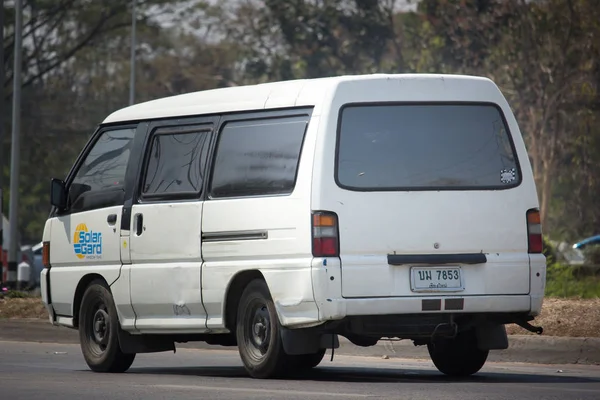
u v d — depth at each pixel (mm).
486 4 115375
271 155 23844
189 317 25328
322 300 22516
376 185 23016
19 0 68812
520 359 29516
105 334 27297
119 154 27359
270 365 23656
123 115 27672
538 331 24188
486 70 116625
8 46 130500
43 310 41062
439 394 20703
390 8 131375
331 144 22938
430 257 23094
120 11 131625
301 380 23812
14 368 28016
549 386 22781
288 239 23094
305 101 23531
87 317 27719
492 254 23547
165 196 25844
